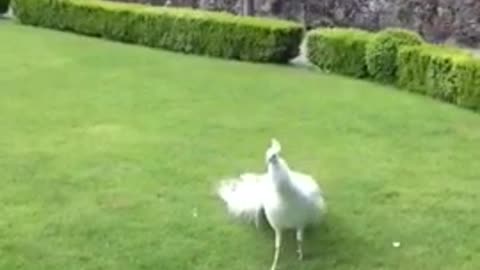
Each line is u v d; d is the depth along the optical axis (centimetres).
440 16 1803
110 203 859
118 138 1065
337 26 1931
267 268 736
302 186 711
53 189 892
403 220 830
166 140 1059
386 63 1366
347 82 1391
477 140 1079
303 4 1961
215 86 1345
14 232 790
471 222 828
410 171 963
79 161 977
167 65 1498
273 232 791
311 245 771
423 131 1114
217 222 817
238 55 1559
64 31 1812
